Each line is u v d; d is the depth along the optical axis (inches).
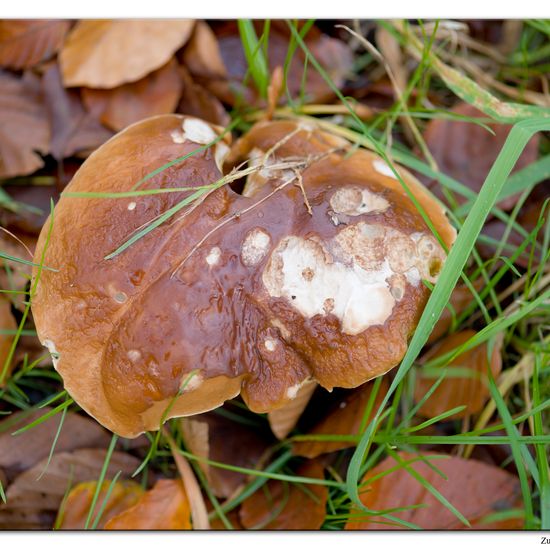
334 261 18.5
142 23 21.4
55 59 21.5
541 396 20.8
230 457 20.7
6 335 20.6
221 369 18.3
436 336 21.0
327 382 18.6
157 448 20.8
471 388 20.5
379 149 19.2
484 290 20.7
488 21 22.6
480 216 18.3
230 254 18.5
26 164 21.3
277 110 21.8
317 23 22.2
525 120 18.6
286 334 18.5
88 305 18.6
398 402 20.6
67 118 21.4
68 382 18.7
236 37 21.9
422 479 19.4
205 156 19.0
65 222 18.9
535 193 21.6
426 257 18.8
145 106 21.4
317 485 20.4
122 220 18.6
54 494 20.5
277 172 19.0
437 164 21.6
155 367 18.3
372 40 22.5
